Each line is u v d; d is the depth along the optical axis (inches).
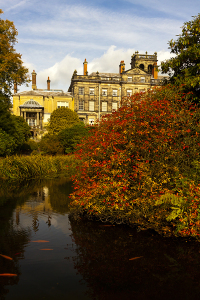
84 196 199.2
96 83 2100.1
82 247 146.3
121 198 179.9
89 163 205.2
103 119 236.4
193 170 184.7
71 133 1261.1
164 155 194.4
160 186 178.5
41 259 130.2
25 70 912.3
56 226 186.5
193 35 309.4
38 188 370.3
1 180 465.1
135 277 113.2
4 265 123.5
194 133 211.2
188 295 100.3
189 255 136.4
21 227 183.9
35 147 1582.2
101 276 113.9
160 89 252.2
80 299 96.5
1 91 877.8
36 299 96.3
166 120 204.5
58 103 2085.4
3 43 855.7
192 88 292.0
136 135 195.2
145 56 2390.5
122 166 189.3
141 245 150.1
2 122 827.4
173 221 171.5
